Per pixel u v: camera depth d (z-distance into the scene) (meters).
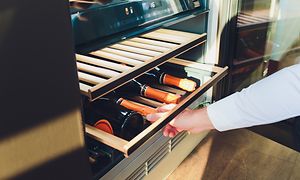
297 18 1.36
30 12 0.50
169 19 0.94
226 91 1.32
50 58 0.54
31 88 0.53
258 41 1.41
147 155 0.98
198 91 0.90
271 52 1.50
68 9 0.55
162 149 1.08
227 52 1.23
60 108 0.59
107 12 0.76
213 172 1.26
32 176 0.58
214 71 1.07
